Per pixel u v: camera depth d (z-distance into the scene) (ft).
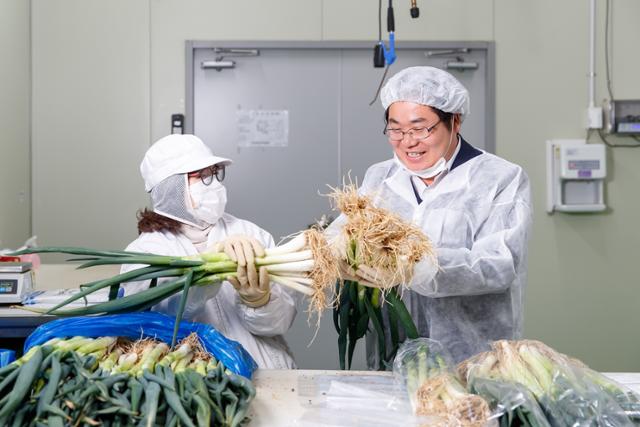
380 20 11.39
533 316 12.55
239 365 4.59
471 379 4.24
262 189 12.60
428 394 4.09
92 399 3.73
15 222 11.46
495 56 12.39
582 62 12.44
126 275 4.78
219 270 4.86
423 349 4.69
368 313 5.83
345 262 4.81
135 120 12.32
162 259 4.84
